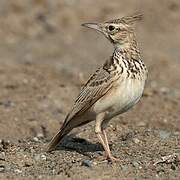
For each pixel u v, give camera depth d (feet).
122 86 40.37
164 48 93.71
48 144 45.24
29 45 96.84
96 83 41.16
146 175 39.24
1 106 62.23
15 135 53.93
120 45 41.98
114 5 106.73
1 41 98.73
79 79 73.36
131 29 42.24
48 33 102.89
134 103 41.34
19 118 58.65
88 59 88.38
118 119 56.65
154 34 100.78
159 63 83.82
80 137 48.80
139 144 46.11
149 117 59.16
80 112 42.04
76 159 42.65
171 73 79.56
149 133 48.88
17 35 101.50
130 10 105.91
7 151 44.93
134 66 40.83
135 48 41.86
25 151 44.93
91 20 104.58
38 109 62.03
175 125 56.90
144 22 104.32
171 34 101.09
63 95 66.44
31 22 104.58
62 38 100.63
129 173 39.45
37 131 55.57
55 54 91.76
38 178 38.81
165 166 41.04
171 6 107.34
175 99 65.98
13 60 86.69
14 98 65.41
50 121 58.18
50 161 42.60
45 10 107.14
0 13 105.81
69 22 104.78
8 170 40.96
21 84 70.85
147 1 107.86
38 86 70.03
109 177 38.63
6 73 74.90
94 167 40.22
